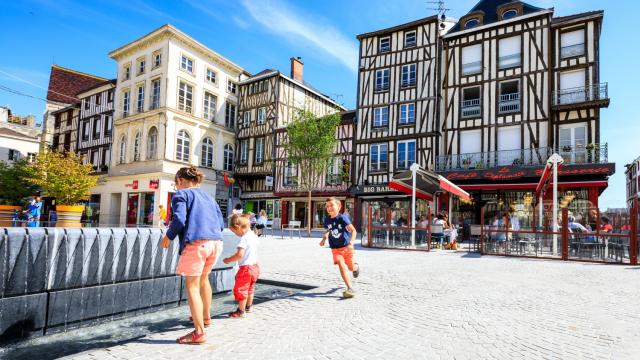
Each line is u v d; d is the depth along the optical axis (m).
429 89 21.23
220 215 3.37
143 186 25.67
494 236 10.20
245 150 29.58
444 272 6.88
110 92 30.80
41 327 3.57
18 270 3.43
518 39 19.38
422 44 21.81
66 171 17.67
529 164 18.14
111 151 29.17
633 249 8.36
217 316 3.93
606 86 17.17
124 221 26.88
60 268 3.73
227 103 29.94
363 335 3.29
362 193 22.45
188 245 3.07
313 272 6.80
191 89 27.17
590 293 5.12
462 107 20.66
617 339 3.26
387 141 22.25
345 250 4.91
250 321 3.69
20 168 24.84
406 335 3.30
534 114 18.52
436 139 20.61
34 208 14.04
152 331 3.80
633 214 8.45
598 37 17.69
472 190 19.36
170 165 25.27
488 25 19.97
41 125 45.72
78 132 33.97
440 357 2.80
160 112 25.31
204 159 27.78
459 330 3.45
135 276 4.41
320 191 24.56
